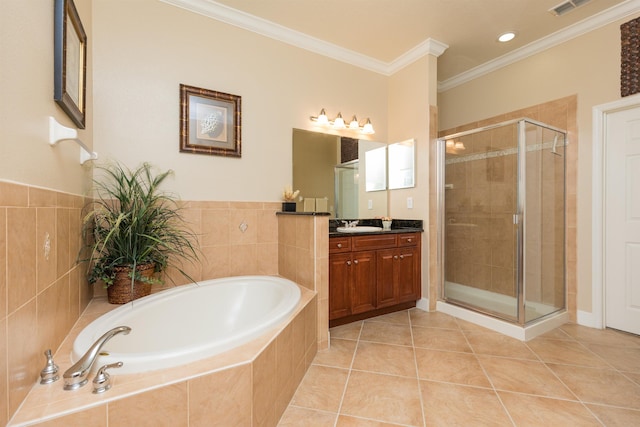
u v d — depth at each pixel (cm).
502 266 249
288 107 273
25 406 85
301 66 280
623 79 229
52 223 116
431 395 155
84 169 172
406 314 280
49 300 112
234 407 108
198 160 231
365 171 319
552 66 274
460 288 284
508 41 283
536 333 230
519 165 237
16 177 87
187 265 226
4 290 79
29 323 93
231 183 245
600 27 243
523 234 236
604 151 245
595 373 175
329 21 255
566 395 154
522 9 238
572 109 260
